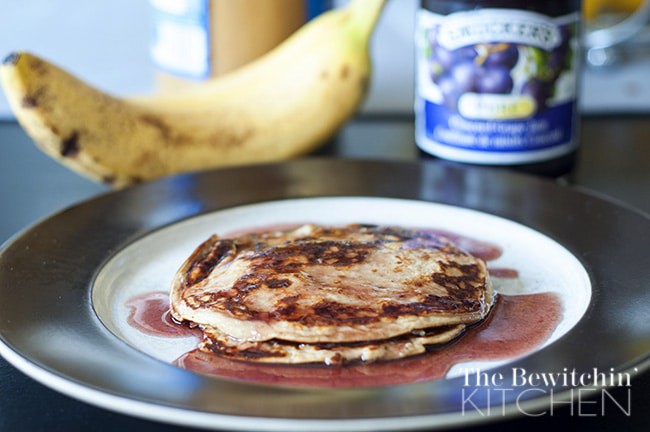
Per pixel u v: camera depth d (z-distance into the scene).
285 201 0.53
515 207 0.52
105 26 0.73
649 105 0.74
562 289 0.46
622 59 0.74
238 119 0.60
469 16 0.56
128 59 0.74
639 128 0.70
